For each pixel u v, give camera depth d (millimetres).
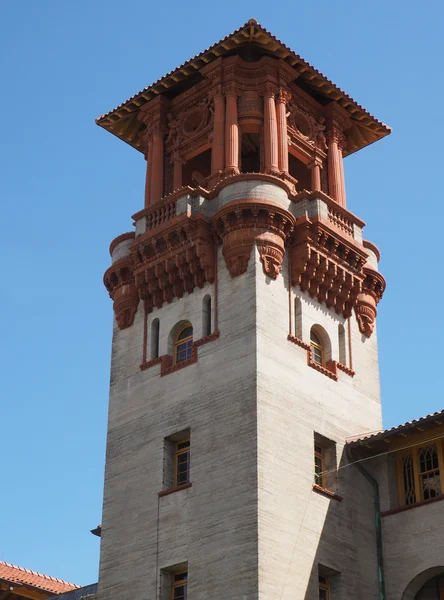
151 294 48469
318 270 47156
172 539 42500
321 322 47375
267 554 40000
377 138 55031
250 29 49500
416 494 44656
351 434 46344
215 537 41125
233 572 40000
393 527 44469
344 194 51969
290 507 41812
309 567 41406
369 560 44062
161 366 46594
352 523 44188
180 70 51531
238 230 45719
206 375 44656
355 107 53531
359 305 49625
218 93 50562
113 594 43312
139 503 44344
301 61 51125
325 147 52562
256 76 50969
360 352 48938
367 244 51125
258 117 50156
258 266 45219
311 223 46969
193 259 46781
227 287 45656
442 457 44375
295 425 43656
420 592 43562
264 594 39219
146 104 53312
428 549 43125
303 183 53500
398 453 45781
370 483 45750
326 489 44156
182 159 51719
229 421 42875
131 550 43625
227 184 46875
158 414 45625
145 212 49250
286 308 45656
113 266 49750
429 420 43562
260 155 49875
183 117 52344
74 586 56625
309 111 52781
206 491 42281
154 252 48125
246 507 40750
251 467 41312
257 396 42531
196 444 43562
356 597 42844
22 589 53000
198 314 46312
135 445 45812
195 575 41062
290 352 44875
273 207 45812
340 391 46750
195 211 47469
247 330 44094
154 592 42062
